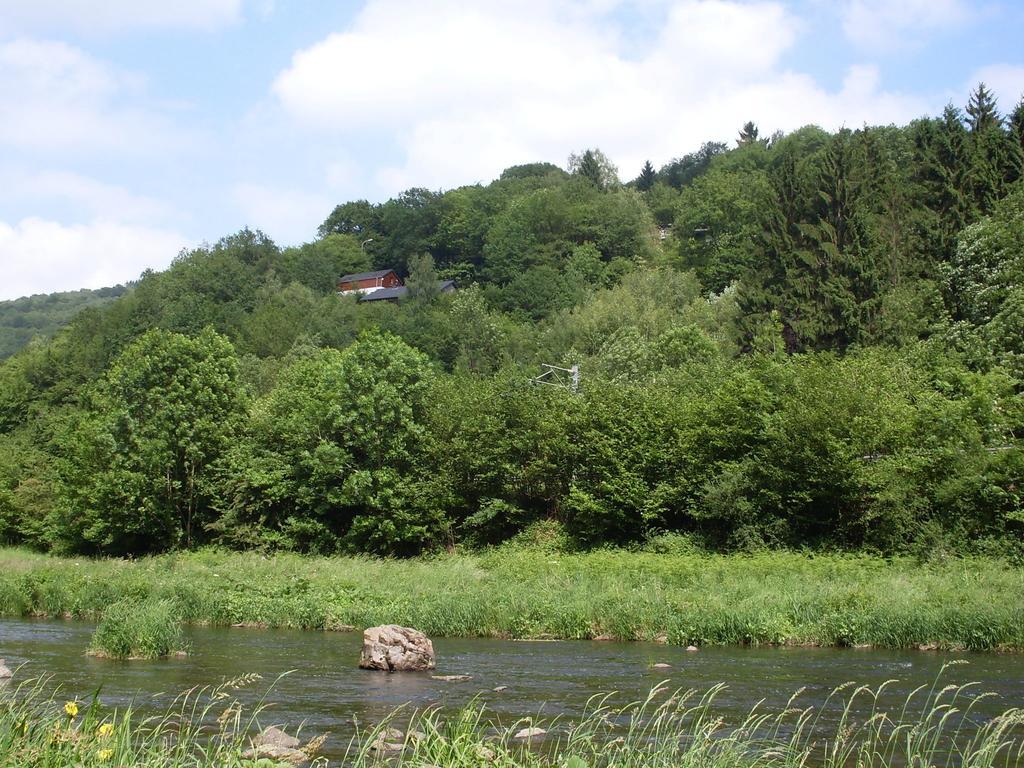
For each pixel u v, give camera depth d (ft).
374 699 51.62
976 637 73.31
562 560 133.90
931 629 75.05
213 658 67.26
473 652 72.84
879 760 37.88
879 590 88.89
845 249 213.05
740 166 444.14
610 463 153.99
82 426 193.36
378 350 172.04
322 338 355.97
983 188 213.87
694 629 78.69
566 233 441.68
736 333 226.17
